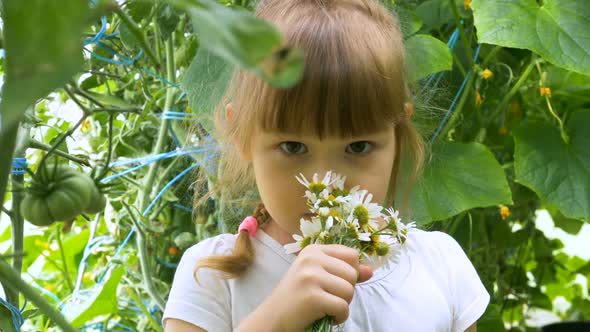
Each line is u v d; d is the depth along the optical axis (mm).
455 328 1261
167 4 1321
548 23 1505
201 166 1547
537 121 1841
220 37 250
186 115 1692
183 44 1698
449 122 1671
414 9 1879
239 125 1125
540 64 1842
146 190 1637
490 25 1502
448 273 1280
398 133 1266
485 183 1568
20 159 1131
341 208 915
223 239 1257
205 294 1165
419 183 1551
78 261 2154
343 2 1120
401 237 928
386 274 1216
